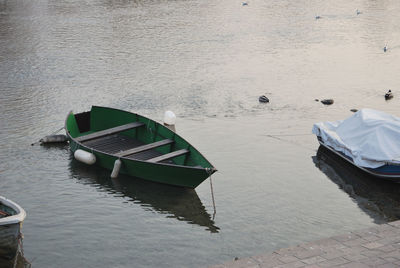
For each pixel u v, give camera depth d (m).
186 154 21.81
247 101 31.44
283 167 22.80
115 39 47.50
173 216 18.89
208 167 20.17
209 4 66.38
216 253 16.34
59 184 21.31
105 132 23.86
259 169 22.56
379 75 36.81
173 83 34.97
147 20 55.97
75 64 39.53
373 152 21.45
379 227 14.05
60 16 58.62
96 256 16.20
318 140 24.94
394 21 55.00
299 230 17.70
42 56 41.81
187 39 47.62
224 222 18.36
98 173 22.28
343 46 45.25
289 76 36.69
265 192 20.53
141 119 24.84
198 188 20.94
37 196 20.31
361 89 33.75
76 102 31.30
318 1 68.19
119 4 66.75
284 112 29.62
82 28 52.06
